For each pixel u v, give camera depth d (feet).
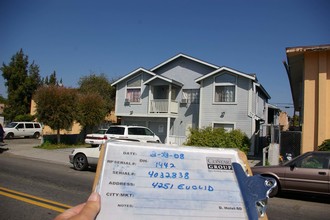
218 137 59.98
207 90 74.28
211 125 73.10
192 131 63.31
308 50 46.34
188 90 82.74
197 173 5.89
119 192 5.40
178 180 5.72
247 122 69.77
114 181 5.51
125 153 5.92
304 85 48.19
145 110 84.12
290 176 29.09
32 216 19.17
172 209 5.34
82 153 41.93
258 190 5.62
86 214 4.92
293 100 91.20
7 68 135.03
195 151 6.26
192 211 5.36
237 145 59.62
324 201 29.14
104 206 5.21
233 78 71.92
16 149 67.41
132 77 87.04
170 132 83.15
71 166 46.85
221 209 5.45
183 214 5.31
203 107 74.33
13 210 20.33
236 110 70.95
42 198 23.91
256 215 5.41
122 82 88.53
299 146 48.98
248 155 67.41
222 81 73.00
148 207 5.30
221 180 5.85
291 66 55.26
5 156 56.59
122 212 5.19
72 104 75.56
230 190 5.72
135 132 62.95
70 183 31.22
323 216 23.31
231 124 71.31
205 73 80.94
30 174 35.81
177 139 80.79
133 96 86.99
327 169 27.78
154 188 5.54
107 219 5.10
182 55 82.38
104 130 72.13
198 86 81.46
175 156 6.08
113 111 126.31
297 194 31.83
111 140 6.07
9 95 135.33
